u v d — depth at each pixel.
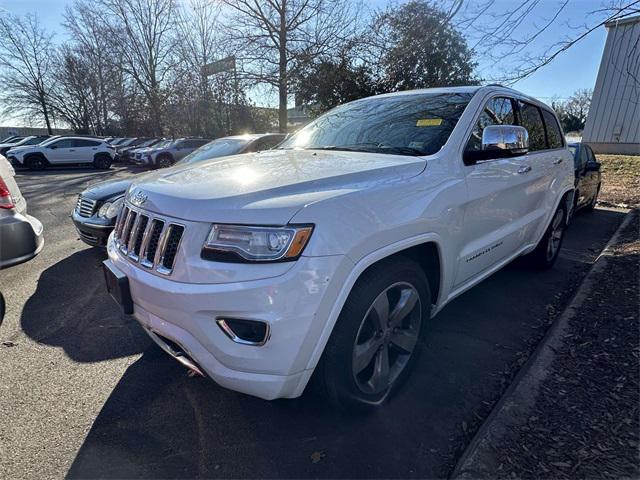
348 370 1.90
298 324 1.64
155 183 2.16
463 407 2.25
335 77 17.03
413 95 3.29
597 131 16.84
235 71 19.92
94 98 42.62
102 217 4.52
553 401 2.07
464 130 2.63
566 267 4.64
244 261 1.62
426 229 2.13
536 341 2.98
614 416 1.93
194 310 1.69
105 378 2.56
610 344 2.56
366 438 2.03
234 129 26.92
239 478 1.82
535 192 3.54
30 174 17.59
